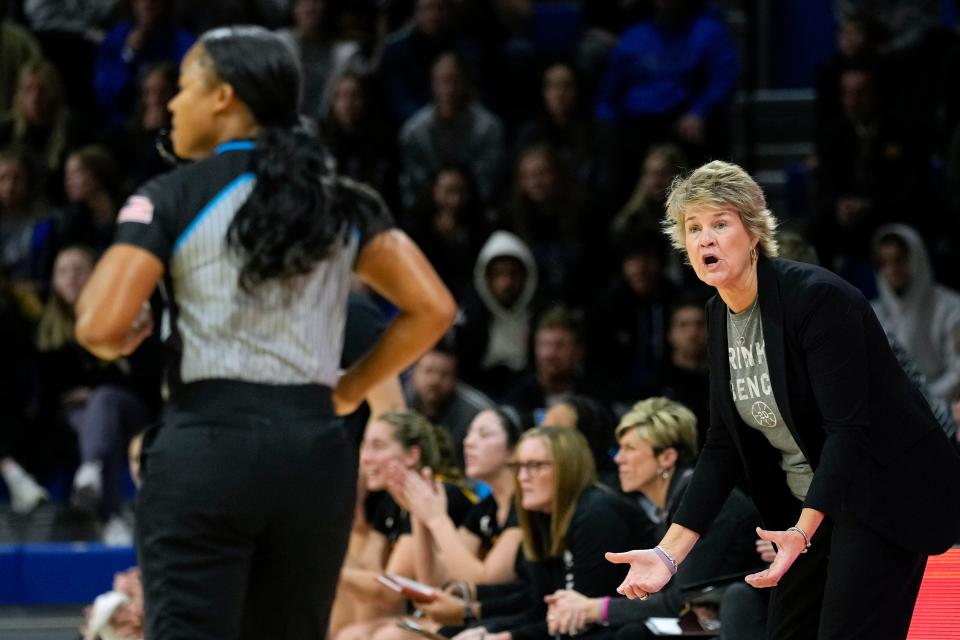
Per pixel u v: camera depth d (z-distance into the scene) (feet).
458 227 81.76
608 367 75.72
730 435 30.68
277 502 26.48
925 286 76.64
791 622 31.30
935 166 91.25
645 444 42.29
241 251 26.76
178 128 28.53
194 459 26.27
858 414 28.12
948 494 29.50
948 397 74.13
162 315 28.07
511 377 76.33
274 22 103.24
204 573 26.32
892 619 29.27
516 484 44.19
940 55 95.25
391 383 50.93
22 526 75.36
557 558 44.14
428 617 47.37
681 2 92.07
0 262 83.87
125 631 43.57
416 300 28.91
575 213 81.92
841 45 94.43
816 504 27.55
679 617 39.32
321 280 27.55
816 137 92.38
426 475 48.16
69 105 99.35
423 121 90.99
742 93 107.04
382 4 104.32
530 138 89.81
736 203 28.43
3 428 76.79
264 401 26.63
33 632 65.98
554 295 79.46
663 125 91.45
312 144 27.73
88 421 72.90
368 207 28.45
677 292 76.69
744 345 29.27
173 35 96.89
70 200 85.20
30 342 77.77
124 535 72.54
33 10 103.86
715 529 38.27
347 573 50.03
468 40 97.76
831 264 84.33
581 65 99.91
